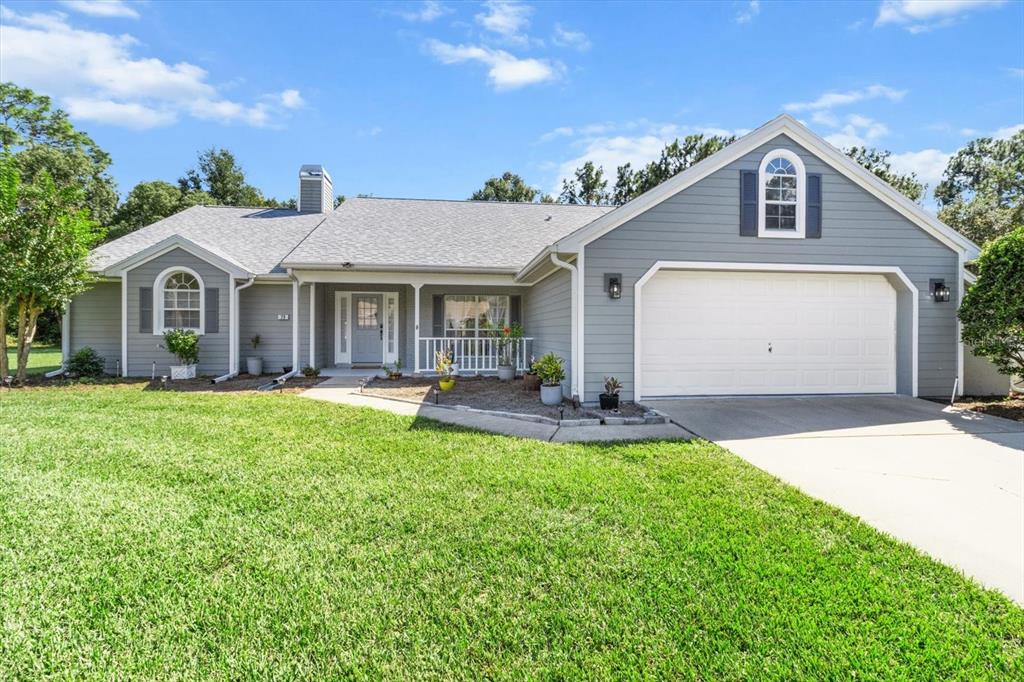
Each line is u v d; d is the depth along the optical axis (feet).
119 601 8.88
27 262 34.14
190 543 11.00
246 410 26.13
